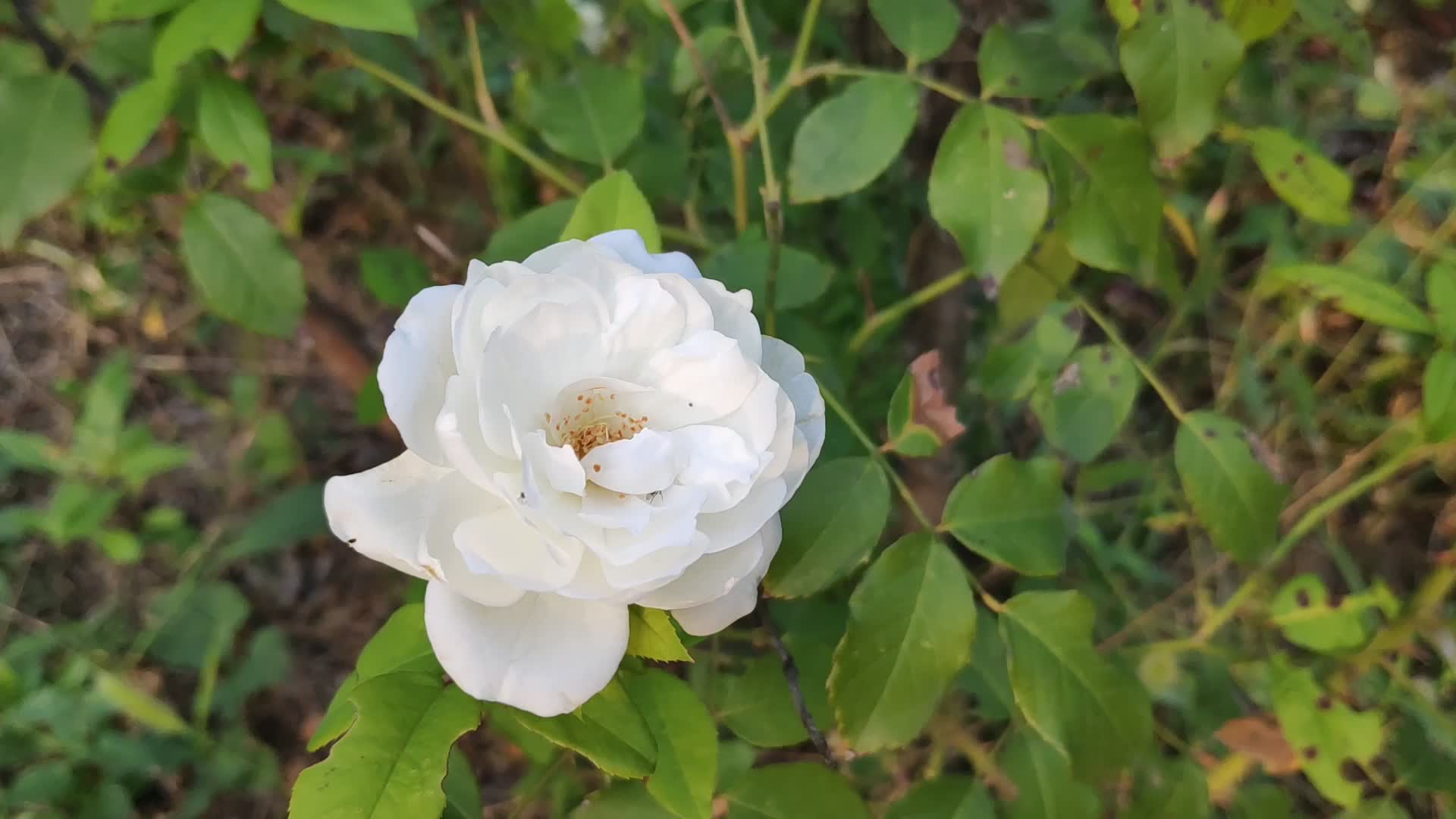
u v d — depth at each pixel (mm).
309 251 343
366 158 385
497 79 354
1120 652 278
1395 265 321
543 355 155
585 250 161
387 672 159
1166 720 300
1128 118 204
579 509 151
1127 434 370
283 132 373
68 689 336
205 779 339
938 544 183
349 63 236
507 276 156
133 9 183
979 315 355
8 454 381
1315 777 220
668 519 148
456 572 146
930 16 206
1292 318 336
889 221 361
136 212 274
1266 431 352
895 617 177
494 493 145
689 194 310
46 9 226
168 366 439
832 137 208
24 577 393
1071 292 260
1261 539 212
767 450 156
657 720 163
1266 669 270
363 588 418
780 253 244
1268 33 197
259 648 363
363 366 356
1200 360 382
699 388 159
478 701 153
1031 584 310
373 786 140
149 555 398
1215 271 349
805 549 181
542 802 302
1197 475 213
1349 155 394
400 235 406
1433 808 297
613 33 350
